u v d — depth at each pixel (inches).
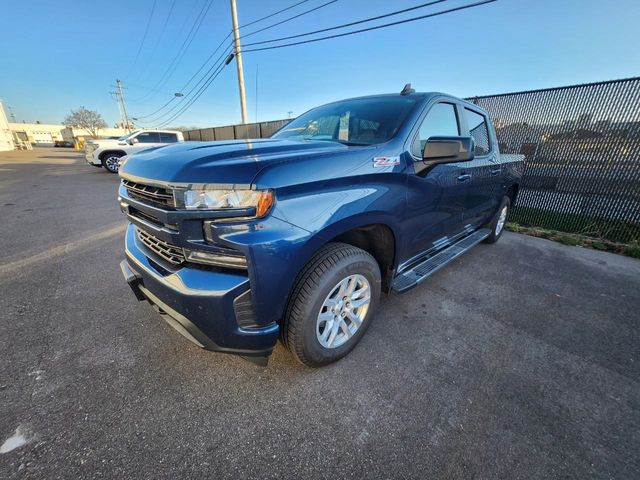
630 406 72.7
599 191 212.7
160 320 100.3
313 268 70.1
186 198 58.1
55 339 90.7
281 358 84.6
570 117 219.3
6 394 71.0
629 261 167.2
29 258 151.0
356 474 56.2
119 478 54.3
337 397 72.6
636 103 195.0
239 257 58.6
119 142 502.0
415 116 94.6
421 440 62.7
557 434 64.9
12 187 370.6
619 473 57.2
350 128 101.2
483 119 141.9
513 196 191.9
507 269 150.9
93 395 71.3
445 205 111.0
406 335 96.7
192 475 55.2
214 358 83.8
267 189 57.7
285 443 61.5
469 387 76.8
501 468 57.6
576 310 114.7
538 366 85.1
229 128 701.9
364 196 74.1
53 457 57.5
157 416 66.5
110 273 134.6
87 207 264.1
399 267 101.0
